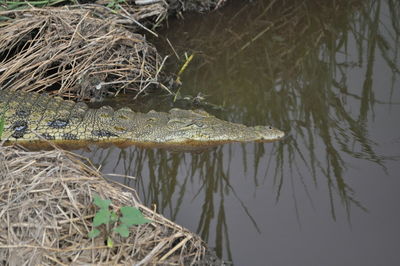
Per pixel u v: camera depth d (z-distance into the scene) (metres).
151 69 7.26
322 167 5.66
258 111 6.82
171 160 5.97
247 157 5.93
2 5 7.27
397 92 6.90
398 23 8.63
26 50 6.92
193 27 8.56
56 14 7.14
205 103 6.99
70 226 4.12
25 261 3.85
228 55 8.05
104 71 6.91
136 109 6.90
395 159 5.70
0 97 6.48
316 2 9.20
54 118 6.38
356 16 8.88
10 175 4.39
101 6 7.41
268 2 9.13
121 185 4.94
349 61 7.71
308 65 7.76
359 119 6.43
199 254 4.39
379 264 4.51
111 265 3.95
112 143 6.33
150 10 8.07
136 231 4.27
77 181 4.44
